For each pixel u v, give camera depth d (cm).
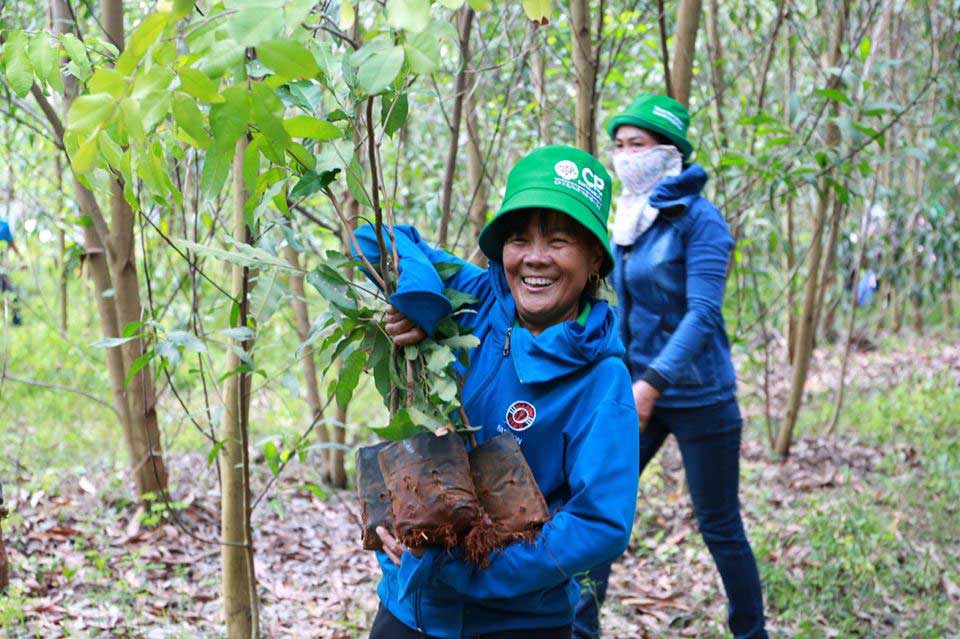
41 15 455
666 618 389
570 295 197
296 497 500
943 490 526
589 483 185
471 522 174
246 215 199
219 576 397
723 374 330
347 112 187
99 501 457
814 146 506
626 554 455
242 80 158
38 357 692
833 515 477
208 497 482
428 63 145
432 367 185
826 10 652
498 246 204
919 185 880
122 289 414
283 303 494
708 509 335
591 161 197
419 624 198
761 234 693
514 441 188
